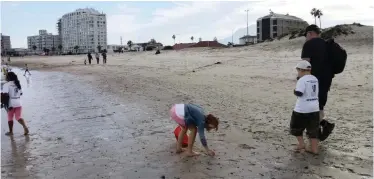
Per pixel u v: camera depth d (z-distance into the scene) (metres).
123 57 62.72
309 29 7.15
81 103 14.57
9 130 9.68
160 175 5.91
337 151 6.73
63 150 7.75
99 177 5.96
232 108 11.51
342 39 43.00
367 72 18.16
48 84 25.59
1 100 9.43
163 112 11.38
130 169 6.27
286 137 7.86
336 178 5.46
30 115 12.41
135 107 12.60
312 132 6.56
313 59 6.96
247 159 6.50
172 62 38.22
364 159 6.25
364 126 8.49
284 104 11.84
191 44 90.12
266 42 55.25
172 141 7.96
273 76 19.75
